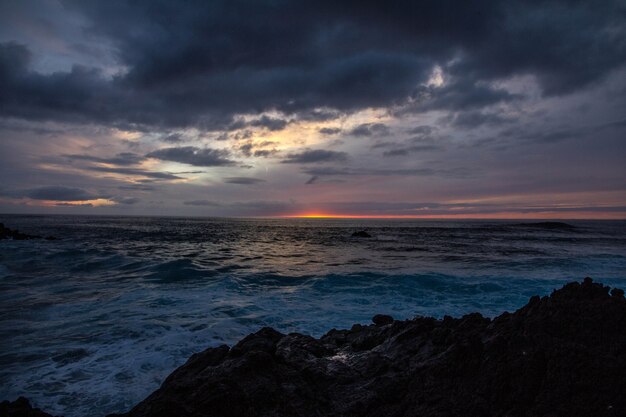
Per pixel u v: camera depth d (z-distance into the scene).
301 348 6.68
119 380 6.83
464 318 6.68
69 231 65.38
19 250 29.59
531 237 55.81
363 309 12.57
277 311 12.15
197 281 17.44
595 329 4.68
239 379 5.20
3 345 8.59
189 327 10.12
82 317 11.04
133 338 9.13
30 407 5.23
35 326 10.11
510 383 4.27
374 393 4.80
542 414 3.80
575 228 91.31
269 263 25.27
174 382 5.31
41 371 7.19
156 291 15.00
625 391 3.73
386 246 40.25
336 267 23.16
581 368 4.08
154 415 4.21
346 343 7.71
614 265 23.28
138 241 44.75
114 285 16.30
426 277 18.31
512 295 14.87
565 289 5.48
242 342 6.88
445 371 4.82
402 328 7.01
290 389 5.05
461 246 39.94
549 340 4.61
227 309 12.19
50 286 16.00
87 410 5.75
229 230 82.62
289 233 71.38
